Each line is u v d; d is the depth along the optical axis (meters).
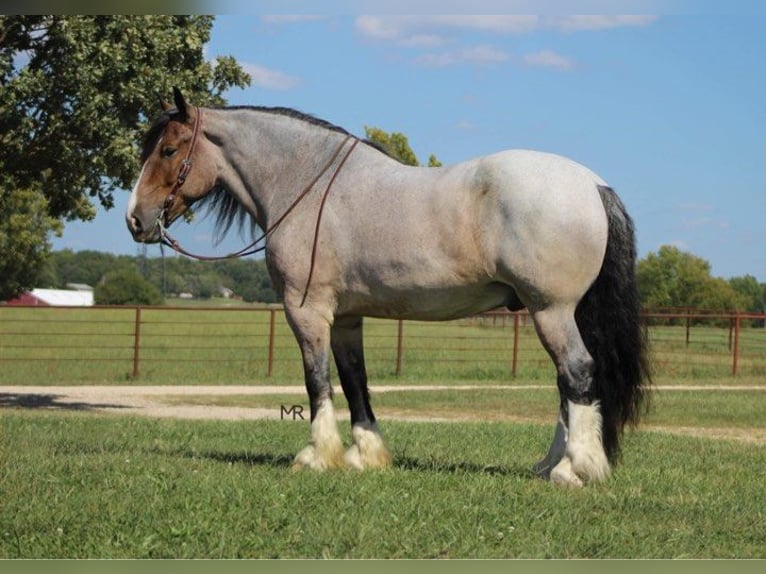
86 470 8.36
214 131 9.06
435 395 21.69
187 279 119.06
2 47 16.62
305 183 8.57
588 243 7.46
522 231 7.43
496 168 7.62
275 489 7.30
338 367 8.84
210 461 9.05
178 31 17.62
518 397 21.45
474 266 7.68
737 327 28.23
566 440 7.94
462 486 7.64
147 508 6.81
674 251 66.62
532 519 6.63
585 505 7.02
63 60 16.22
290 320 8.60
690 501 7.52
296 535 6.23
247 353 36.62
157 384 24.23
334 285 8.43
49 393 21.78
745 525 6.80
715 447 12.25
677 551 6.09
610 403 7.71
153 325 54.53
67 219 18.91
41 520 6.53
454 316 8.10
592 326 7.68
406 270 7.92
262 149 8.88
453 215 7.70
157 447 10.80
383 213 8.05
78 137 16.84
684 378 27.33
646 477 8.60
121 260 142.25
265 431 13.22
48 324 53.94
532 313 7.66
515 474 8.38
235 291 115.06
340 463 8.46
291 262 8.52
